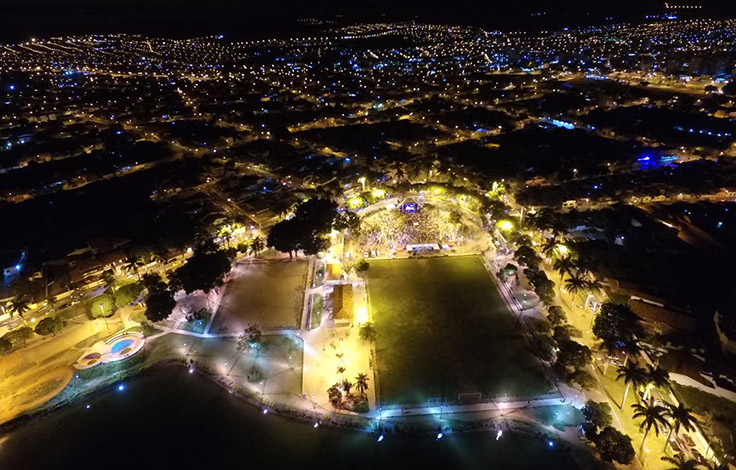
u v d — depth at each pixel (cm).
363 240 15888
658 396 9331
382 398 9875
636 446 8569
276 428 9362
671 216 16400
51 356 11300
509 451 8750
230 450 8994
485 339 11462
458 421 9319
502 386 10100
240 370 10731
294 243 14225
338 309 12094
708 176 19450
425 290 13312
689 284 12600
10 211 18150
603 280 12800
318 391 10094
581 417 9300
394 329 11844
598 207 17862
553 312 11556
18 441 9244
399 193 19012
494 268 14275
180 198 19325
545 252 13412
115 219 17225
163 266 14838
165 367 10925
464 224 16700
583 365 9919
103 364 10981
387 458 8719
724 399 8988
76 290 13600
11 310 11775
